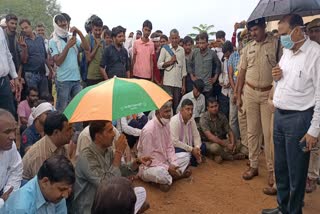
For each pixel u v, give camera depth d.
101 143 3.45
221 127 6.43
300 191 3.84
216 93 7.55
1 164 3.14
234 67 6.80
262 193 5.11
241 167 6.05
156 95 3.42
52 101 6.66
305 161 3.75
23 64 6.75
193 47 8.36
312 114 3.62
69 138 3.46
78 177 3.41
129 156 5.14
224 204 4.88
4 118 2.87
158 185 5.19
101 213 1.67
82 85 7.23
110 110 3.18
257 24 4.82
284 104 3.76
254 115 5.21
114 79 3.49
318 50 3.53
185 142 5.89
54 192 2.46
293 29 3.59
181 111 5.77
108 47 6.82
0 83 4.83
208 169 5.93
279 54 4.84
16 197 2.54
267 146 5.09
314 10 4.34
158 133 5.25
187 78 7.83
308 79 3.57
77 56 6.65
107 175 3.43
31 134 4.66
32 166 3.45
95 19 6.91
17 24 6.57
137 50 7.74
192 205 4.85
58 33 6.47
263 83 4.94
